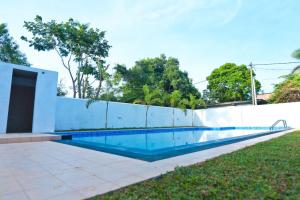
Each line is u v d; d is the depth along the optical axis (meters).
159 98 15.34
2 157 4.21
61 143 6.42
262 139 7.03
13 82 9.58
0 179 2.76
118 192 2.31
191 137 11.62
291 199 2.06
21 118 9.71
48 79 9.04
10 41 16.61
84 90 17.88
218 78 24.03
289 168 3.15
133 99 17.66
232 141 6.64
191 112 18.72
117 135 10.62
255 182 2.55
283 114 14.03
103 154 4.56
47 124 8.81
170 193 2.24
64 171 3.16
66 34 16.39
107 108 12.74
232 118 16.38
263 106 14.94
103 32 17.42
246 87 22.45
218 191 2.28
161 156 4.30
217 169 3.14
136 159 4.03
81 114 11.52
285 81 18.14
